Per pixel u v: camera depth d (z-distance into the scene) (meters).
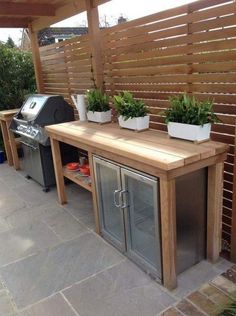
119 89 3.20
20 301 2.12
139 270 2.35
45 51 4.68
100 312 1.97
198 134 2.07
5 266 2.51
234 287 2.09
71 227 3.06
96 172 2.61
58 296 2.14
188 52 2.32
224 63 2.10
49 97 3.82
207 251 2.36
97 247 2.69
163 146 2.08
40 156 3.84
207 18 2.13
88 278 2.30
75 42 3.86
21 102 5.81
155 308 1.96
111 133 2.60
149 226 2.22
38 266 2.48
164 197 1.90
